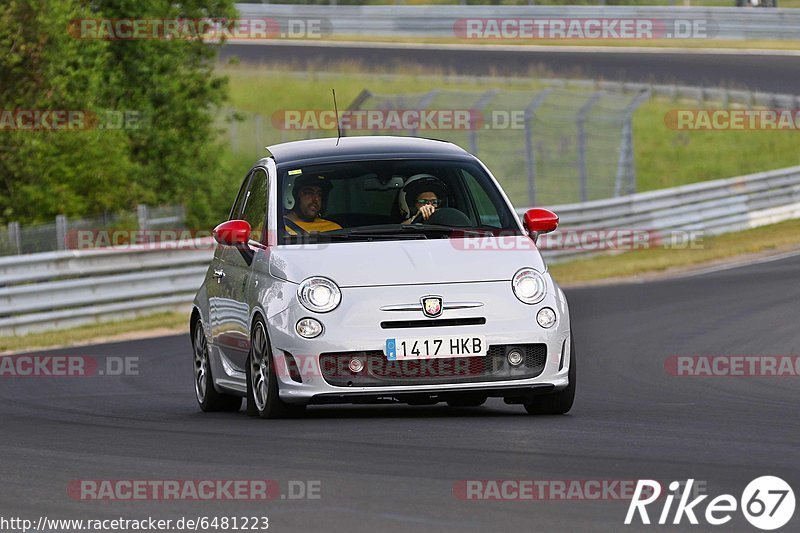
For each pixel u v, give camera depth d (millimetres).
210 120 102125
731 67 141750
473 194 31297
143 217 79125
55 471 23109
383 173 31406
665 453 23250
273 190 31250
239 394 32469
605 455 22984
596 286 74812
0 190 85250
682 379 39656
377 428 27016
